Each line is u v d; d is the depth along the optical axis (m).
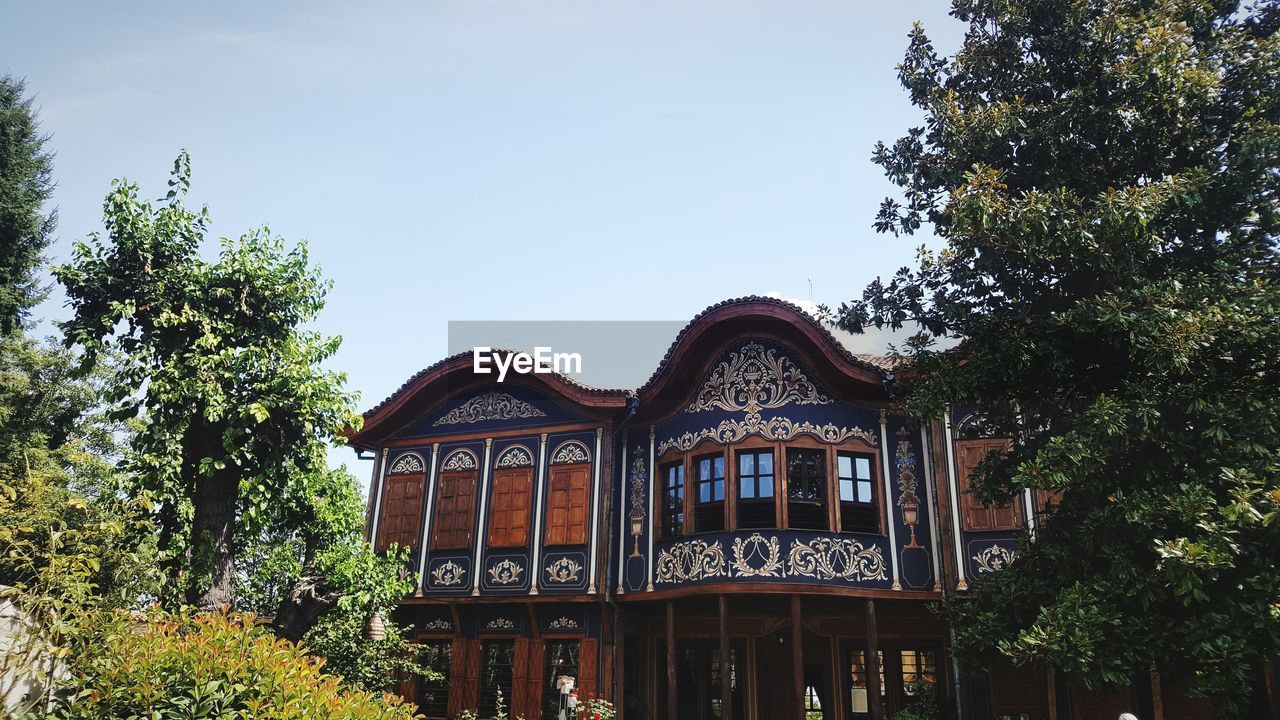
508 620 17.92
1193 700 14.48
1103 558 10.80
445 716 17.67
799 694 14.88
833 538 15.71
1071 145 12.12
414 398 19.97
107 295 11.56
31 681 7.29
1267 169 10.83
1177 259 11.70
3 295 23.30
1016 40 13.06
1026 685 15.22
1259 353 10.09
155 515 11.14
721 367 17.52
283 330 12.55
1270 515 8.52
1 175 23.72
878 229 13.50
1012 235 11.15
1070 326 11.15
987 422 13.16
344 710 7.78
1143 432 10.21
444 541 18.88
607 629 17.20
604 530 17.50
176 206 12.09
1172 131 11.75
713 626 18.41
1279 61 11.45
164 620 8.74
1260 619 8.74
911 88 13.80
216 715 7.23
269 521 13.29
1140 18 12.14
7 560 8.37
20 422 22.28
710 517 16.78
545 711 17.05
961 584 15.22
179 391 11.13
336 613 14.43
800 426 16.59
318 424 12.62
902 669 17.16
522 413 19.34
